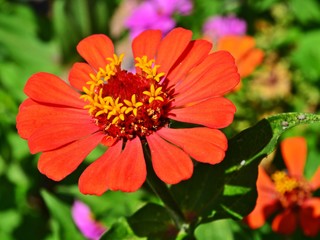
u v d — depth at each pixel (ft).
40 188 1.16
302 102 1.12
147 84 0.57
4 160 1.14
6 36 1.40
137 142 0.55
